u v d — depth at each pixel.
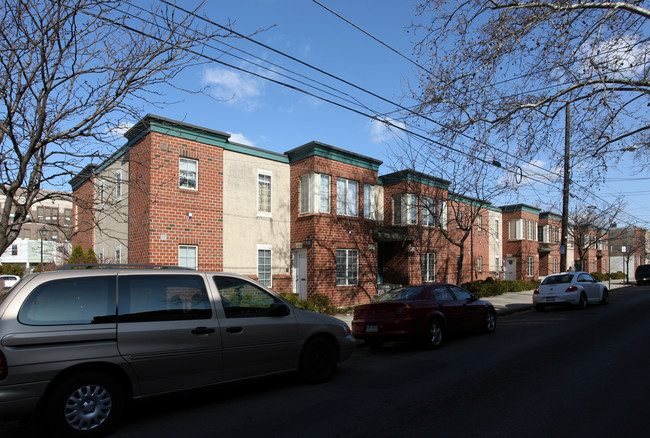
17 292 4.39
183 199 13.23
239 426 4.67
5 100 5.95
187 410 5.26
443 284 10.30
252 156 15.52
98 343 4.55
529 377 6.43
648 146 10.97
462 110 10.07
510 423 4.58
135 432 4.55
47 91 6.27
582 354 7.96
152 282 5.17
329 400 5.54
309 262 15.82
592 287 16.83
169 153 13.00
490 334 10.89
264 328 5.82
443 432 4.38
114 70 6.74
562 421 4.60
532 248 32.19
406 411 5.05
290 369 6.08
